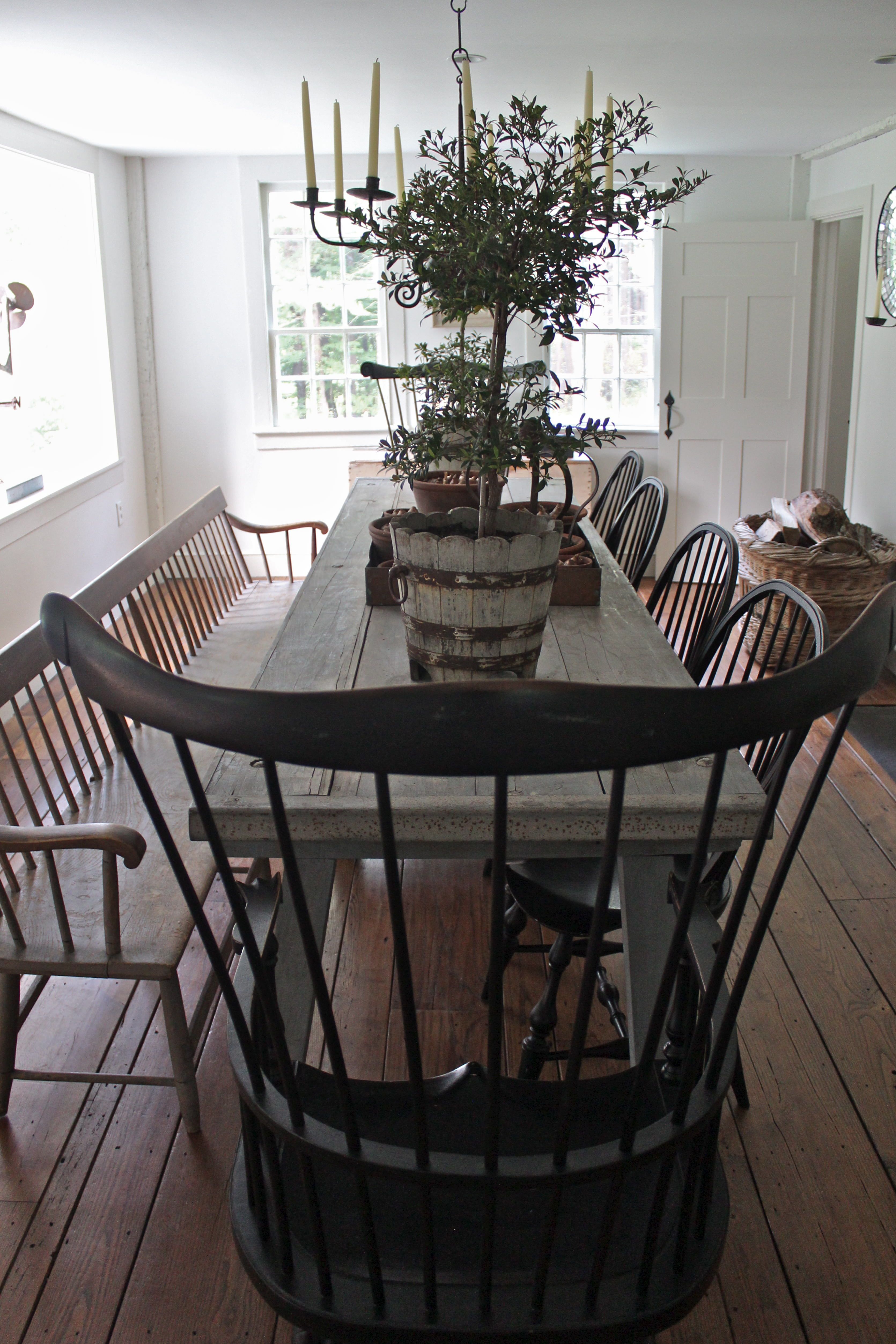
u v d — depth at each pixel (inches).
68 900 72.9
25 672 77.7
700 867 31.0
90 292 200.2
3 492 160.4
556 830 52.9
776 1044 81.1
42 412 194.4
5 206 178.4
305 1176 36.2
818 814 117.7
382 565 85.7
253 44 121.3
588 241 56.5
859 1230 65.1
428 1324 36.4
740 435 217.9
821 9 109.3
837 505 167.8
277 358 224.2
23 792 74.0
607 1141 45.1
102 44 120.8
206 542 133.8
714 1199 42.1
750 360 214.4
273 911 47.9
